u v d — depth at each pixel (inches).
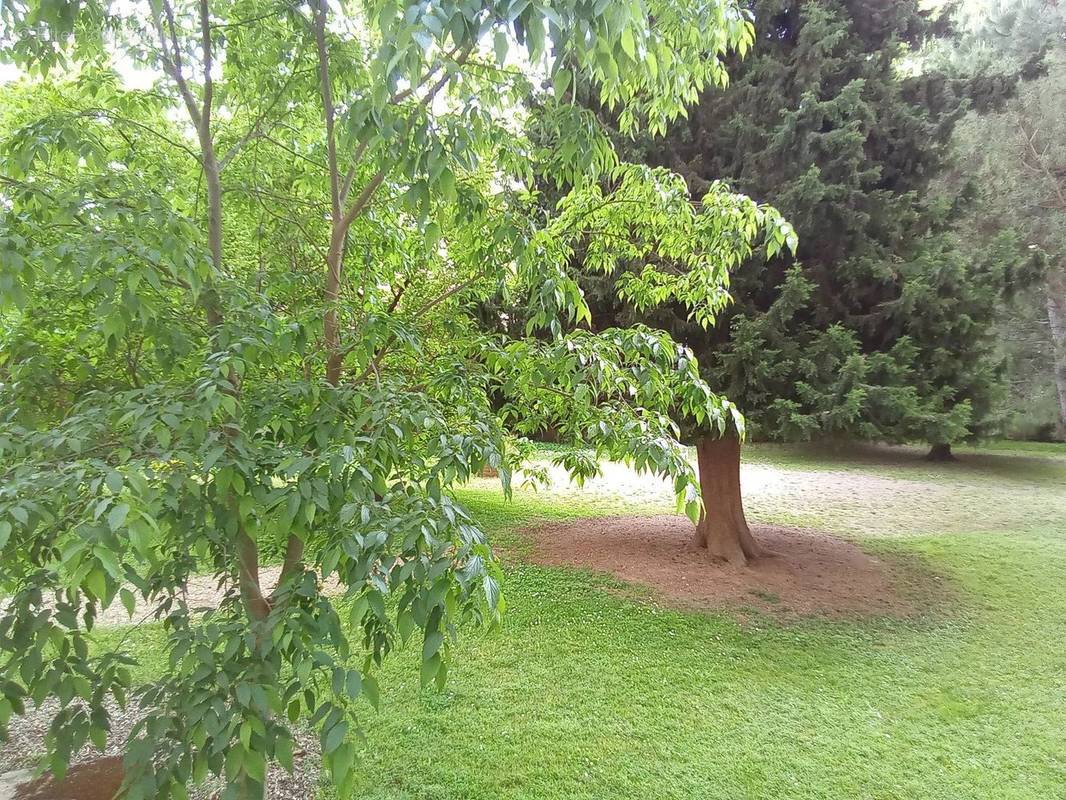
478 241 86.7
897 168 191.6
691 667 153.1
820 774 111.6
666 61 68.0
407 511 54.1
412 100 68.6
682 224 107.0
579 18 42.6
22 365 63.4
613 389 82.8
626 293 128.7
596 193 102.3
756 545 244.8
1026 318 531.5
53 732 50.6
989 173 494.9
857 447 571.2
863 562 241.1
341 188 92.7
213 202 77.4
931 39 228.8
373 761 113.7
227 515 53.6
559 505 347.6
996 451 571.8
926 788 108.0
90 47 82.0
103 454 51.1
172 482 46.8
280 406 59.2
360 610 45.1
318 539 60.5
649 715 130.9
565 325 212.5
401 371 98.0
